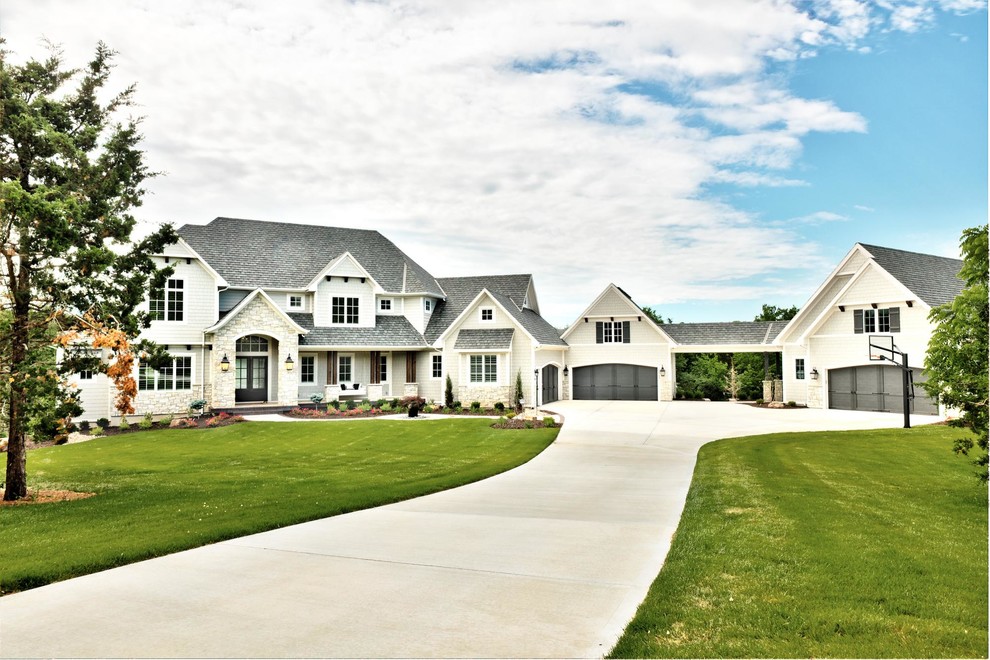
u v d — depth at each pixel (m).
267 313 30.64
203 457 19.16
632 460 17.03
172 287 29.05
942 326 11.39
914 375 29.64
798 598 5.96
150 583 6.97
